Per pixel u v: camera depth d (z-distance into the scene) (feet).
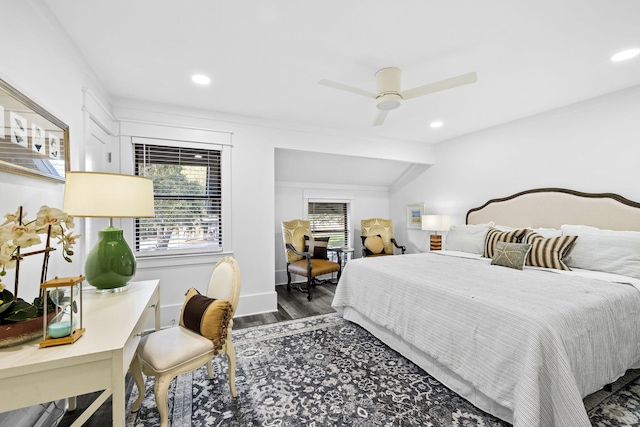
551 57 6.57
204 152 9.85
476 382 5.05
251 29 5.49
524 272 7.63
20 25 4.14
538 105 9.57
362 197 17.44
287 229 13.85
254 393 5.72
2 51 3.76
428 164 15.03
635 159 8.07
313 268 12.33
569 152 9.52
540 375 4.12
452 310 5.71
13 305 3.21
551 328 4.31
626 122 8.24
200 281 9.70
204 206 9.86
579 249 7.81
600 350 4.82
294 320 9.76
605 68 7.10
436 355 5.90
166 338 5.05
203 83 7.77
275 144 10.89
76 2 4.69
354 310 9.27
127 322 3.88
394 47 6.11
